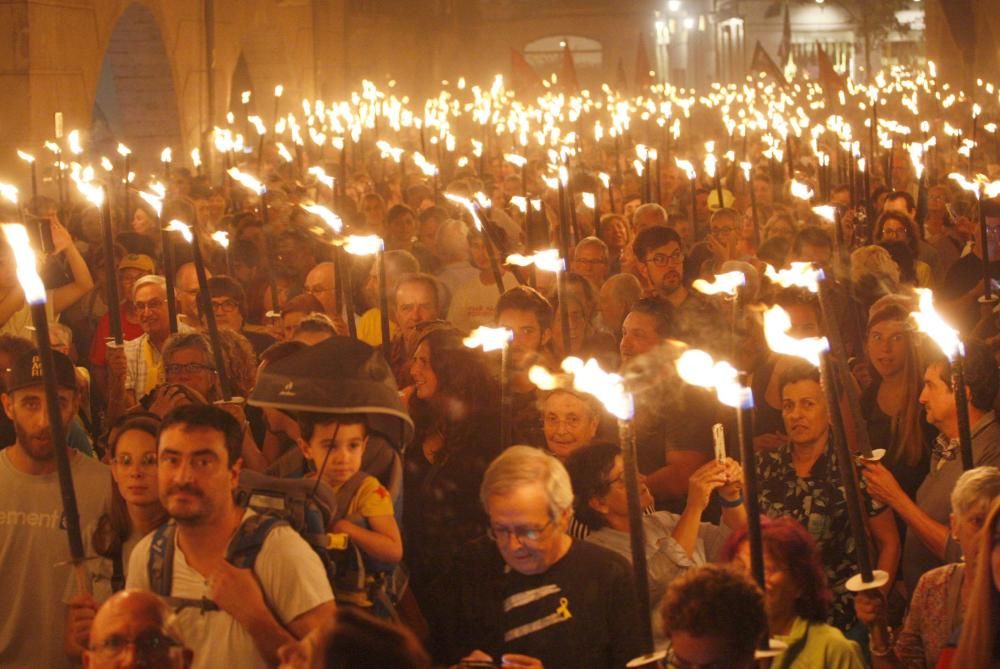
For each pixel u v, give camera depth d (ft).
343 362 17.04
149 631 12.77
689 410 22.75
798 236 32.55
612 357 24.72
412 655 10.32
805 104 133.39
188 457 14.83
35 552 18.02
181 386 20.15
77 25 84.23
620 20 236.43
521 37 236.63
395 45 167.43
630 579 15.71
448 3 190.60
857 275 30.12
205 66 107.24
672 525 18.67
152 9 97.71
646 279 30.42
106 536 17.42
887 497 19.04
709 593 12.62
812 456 20.26
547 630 15.61
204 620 14.92
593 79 239.50
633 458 13.07
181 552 15.24
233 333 23.02
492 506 15.38
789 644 15.23
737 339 21.24
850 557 19.93
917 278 36.91
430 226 41.88
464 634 16.14
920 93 124.06
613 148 83.87
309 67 134.21
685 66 248.32
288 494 15.51
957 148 71.72
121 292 31.71
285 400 16.85
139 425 16.87
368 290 31.55
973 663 13.70
